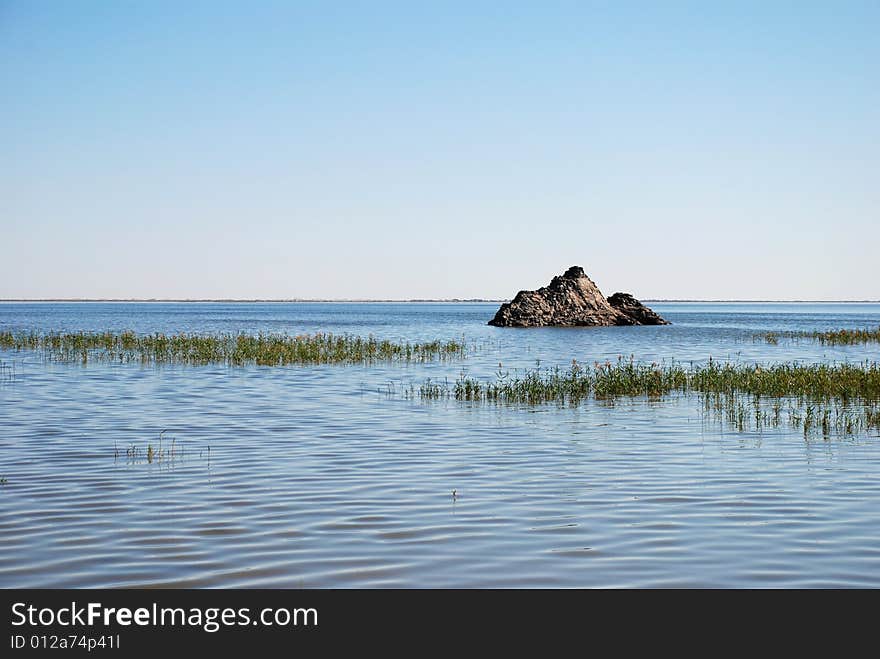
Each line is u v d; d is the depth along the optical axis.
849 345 69.50
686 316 199.88
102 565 11.84
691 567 11.74
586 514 14.37
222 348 54.59
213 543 12.77
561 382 34.69
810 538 12.97
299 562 11.98
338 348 52.97
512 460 19.16
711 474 17.61
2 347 57.91
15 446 20.67
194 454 19.75
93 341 57.03
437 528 13.53
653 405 29.22
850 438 22.14
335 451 20.23
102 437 22.11
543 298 112.75
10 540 12.87
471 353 58.34
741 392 32.09
